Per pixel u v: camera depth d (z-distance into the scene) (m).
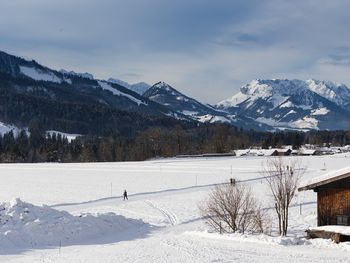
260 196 61.47
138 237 38.19
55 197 69.44
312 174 87.00
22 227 35.38
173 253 28.52
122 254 28.70
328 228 31.77
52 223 36.88
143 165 131.62
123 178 96.69
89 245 34.12
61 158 199.00
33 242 34.16
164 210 55.31
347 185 32.91
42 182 91.31
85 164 141.62
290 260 25.72
